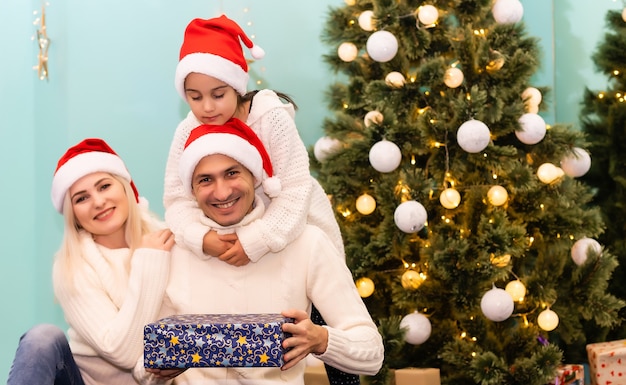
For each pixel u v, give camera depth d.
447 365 3.26
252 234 1.91
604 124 3.63
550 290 3.13
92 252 2.06
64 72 3.72
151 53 3.79
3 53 3.68
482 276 3.04
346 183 3.29
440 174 3.20
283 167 2.16
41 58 3.64
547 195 3.22
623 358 3.19
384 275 3.30
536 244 3.34
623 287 3.56
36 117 3.69
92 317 1.95
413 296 3.11
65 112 3.71
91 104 3.74
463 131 3.02
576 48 3.84
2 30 3.67
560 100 3.90
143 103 3.79
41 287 3.67
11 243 3.67
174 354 1.66
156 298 1.94
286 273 1.96
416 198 3.11
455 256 3.04
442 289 3.17
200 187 1.90
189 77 2.16
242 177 1.91
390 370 3.14
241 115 2.24
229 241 1.94
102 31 3.76
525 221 3.27
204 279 1.96
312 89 3.93
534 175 3.16
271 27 3.91
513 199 3.26
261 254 1.93
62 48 3.72
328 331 1.75
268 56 3.90
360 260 3.18
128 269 2.07
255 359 1.65
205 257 1.96
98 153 2.16
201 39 2.19
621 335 3.61
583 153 3.32
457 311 3.09
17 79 3.68
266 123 2.19
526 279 3.18
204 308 1.94
